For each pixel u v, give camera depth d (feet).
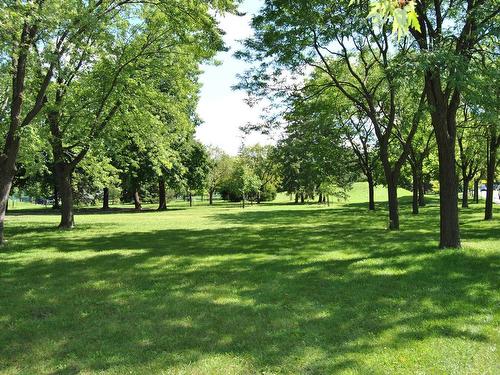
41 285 27.37
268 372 15.01
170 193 210.79
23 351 17.13
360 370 15.01
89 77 60.18
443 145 35.68
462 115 80.12
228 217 91.45
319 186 145.38
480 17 32.94
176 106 66.54
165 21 58.70
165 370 15.26
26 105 55.11
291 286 26.30
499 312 20.93
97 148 61.16
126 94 61.72
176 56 60.95
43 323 20.31
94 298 24.30
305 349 16.87
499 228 55.62
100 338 18.35
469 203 138.51
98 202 224.94
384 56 54.03
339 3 47.62
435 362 15.56
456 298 23.21
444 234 35.81
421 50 30.50
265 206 156.87
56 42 46.09
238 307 22.33
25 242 47.91
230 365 15.57
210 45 49.70
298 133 80.89
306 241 46.42
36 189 136.15
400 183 226.99
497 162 99.14
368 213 96.02
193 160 149.89
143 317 21.01
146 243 46.37
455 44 38.70
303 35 50.08
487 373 14.67
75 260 35.78
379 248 39.42
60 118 63.57
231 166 197.98
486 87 30.32
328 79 63.21
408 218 77.25
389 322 19.77
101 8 49.11
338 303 22.77
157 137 69.36
